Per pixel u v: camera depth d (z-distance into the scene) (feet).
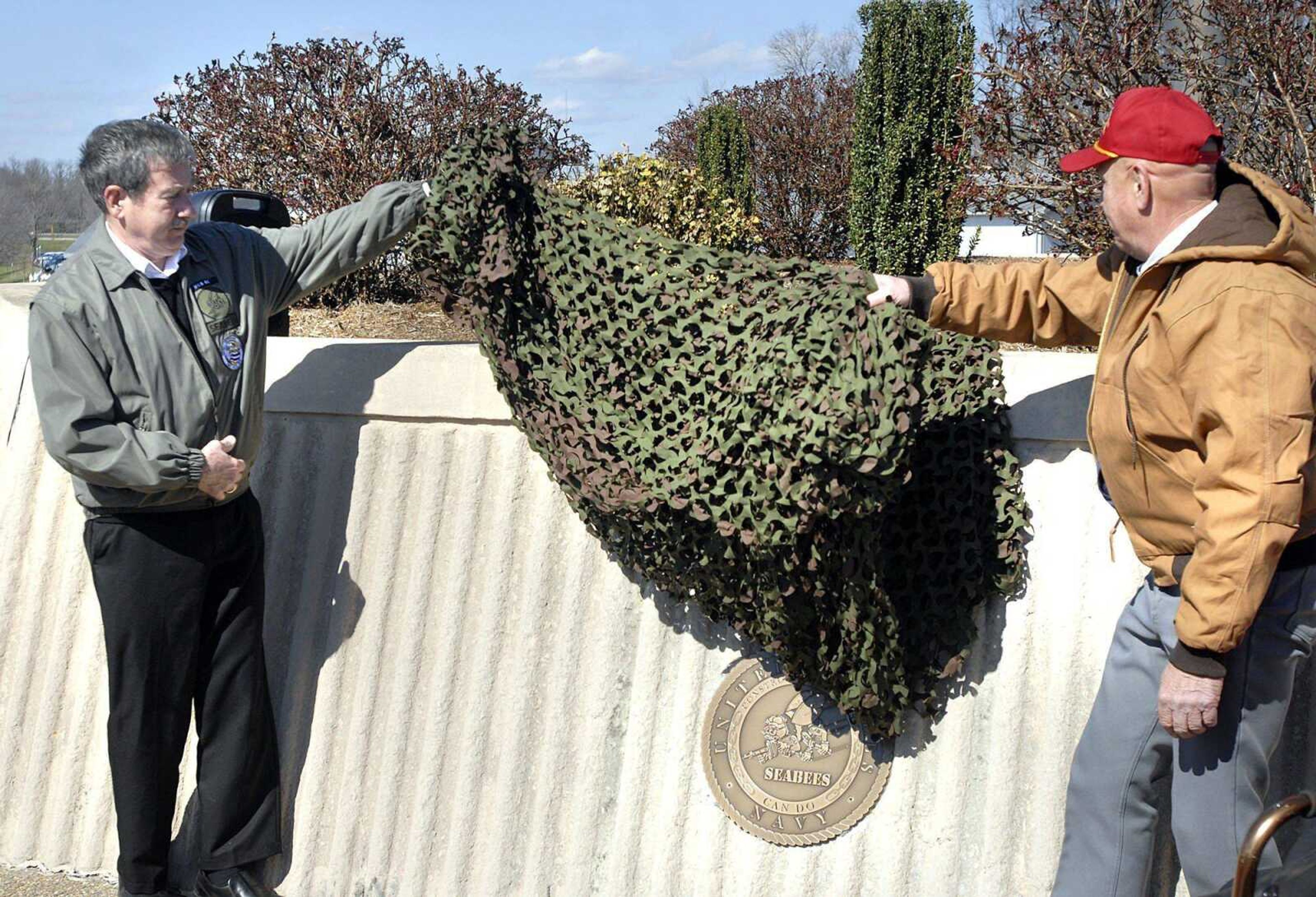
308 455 12.48
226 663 10.91
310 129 24.77
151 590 10.18
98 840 12.45
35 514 13.14
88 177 9.61
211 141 24.86
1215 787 8.09
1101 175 8.23
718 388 9.58
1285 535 7.00
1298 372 7.02
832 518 8.91
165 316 9.86
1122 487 8.24
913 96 21.59
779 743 10.81
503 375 10.93
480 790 11.64
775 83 45.42
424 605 11.97
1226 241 7.47
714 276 10.27
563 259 10.62
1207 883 8.27
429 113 24.99
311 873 11.91
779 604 9.67
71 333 9.42
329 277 11.21
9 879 12.35
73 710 12.74
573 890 11.21
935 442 10.17
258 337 10.64
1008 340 9.78
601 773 11.30
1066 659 10.09
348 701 12.12
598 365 10.49
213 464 9.69
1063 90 18.10
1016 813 10.21
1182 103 7.82
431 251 10.76
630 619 11.36
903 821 10.47
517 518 11.74
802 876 10.62
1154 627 8.32
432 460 12.00
